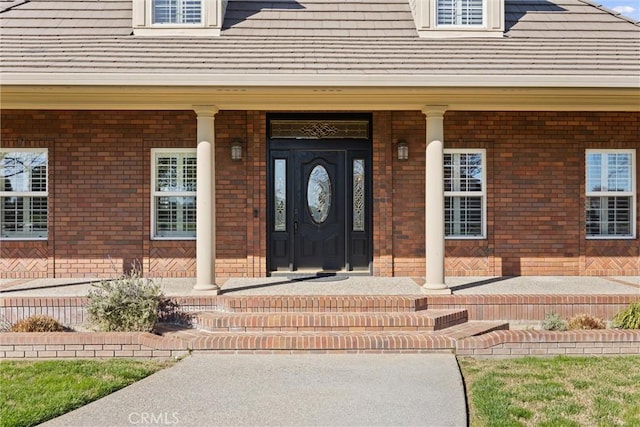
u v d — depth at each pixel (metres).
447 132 9.95
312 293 8.16
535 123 9.98
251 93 7.82
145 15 9.53
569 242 10.02
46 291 8.34
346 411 4.87
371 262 9.95
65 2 10.49
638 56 8.71
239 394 5.29
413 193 9.91
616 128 10.02
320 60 8.28
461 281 9.41
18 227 9.89
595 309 7.90
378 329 7.20
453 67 8.08
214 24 9.55
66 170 9.76
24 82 7.41
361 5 10.61
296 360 6.38
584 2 10.70
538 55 8.68
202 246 8.02
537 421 4.65
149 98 7.99
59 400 5.05
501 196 9.99
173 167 9.98
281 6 10.44
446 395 5.25
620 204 10.23
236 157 9.77
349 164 10.05
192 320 7.45
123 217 9.80
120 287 7.23
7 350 6.43
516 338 6.61
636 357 6.48
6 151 9.80
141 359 6.46
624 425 4.57
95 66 7.83
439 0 9.96
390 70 7.90
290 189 10.04
